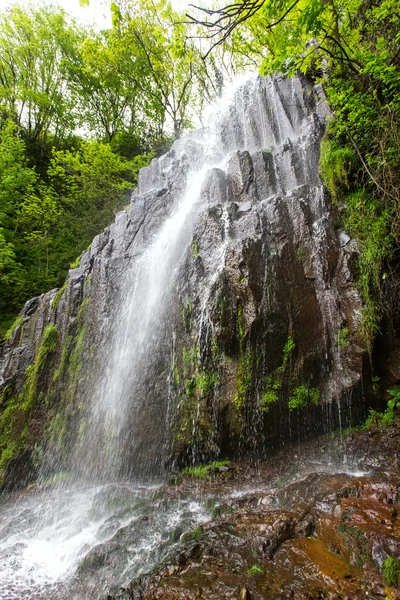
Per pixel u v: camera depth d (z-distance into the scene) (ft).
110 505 18.47
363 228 20.74
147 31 52.31
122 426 22.52
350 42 23.90
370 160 20.58
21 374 31.89
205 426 19.30
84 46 59.57
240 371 18.79
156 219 30.60
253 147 34.22
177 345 21.97
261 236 20.71
